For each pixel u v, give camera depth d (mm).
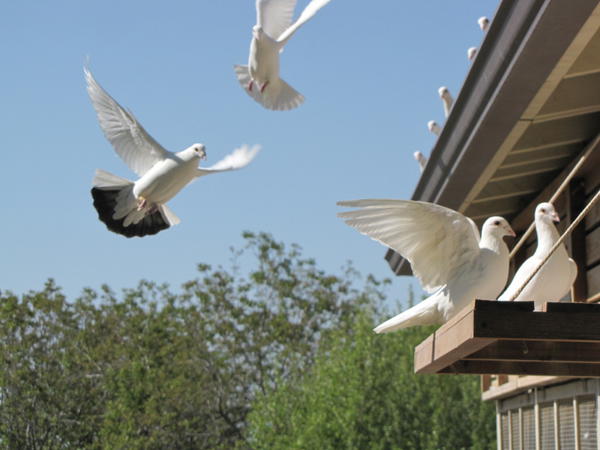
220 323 26469
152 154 6266
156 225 6488
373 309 18375
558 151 7129
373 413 16078
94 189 6387
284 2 7156
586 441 6750
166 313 25125
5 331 23359
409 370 16906
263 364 26672
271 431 17516
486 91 5641
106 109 6074
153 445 22578
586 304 3361
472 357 4203
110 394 23844
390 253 10953
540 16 4441
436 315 4426
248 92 7262
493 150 6547
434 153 7379
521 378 8180
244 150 6449
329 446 15625
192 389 24672
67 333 24203
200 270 27109
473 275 4227
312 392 17344
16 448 22797
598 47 5109
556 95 5840
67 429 23250
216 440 25328
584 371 4793
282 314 26766
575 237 7105
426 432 16375
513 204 8883
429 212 4047
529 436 8609
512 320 3346
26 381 22938
